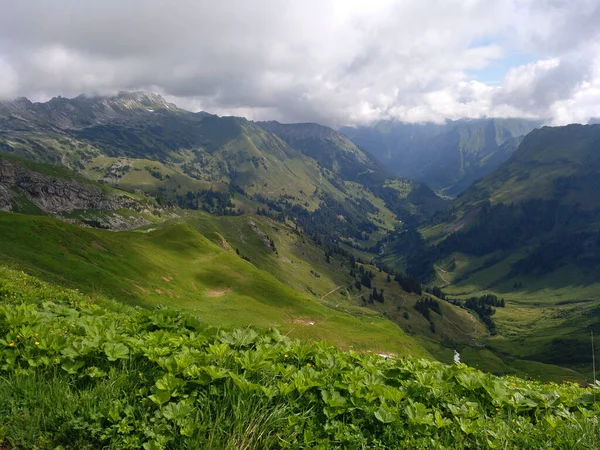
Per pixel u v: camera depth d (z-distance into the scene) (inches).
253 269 4156.0
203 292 3181.6
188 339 347.9
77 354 271.4
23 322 319.6
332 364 316.8
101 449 211.9
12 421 213.3
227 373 261.3
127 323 404.2
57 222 2583.7
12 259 1716.3
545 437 258.8
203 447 208.7
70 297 725.9
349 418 257.4
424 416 256.8
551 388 411.8
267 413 236.7
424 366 386.9
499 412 297.3
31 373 251.8
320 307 3853.3
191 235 4557.1
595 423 271.4
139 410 233.8
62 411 221.1
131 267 2701.8
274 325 2630.4
